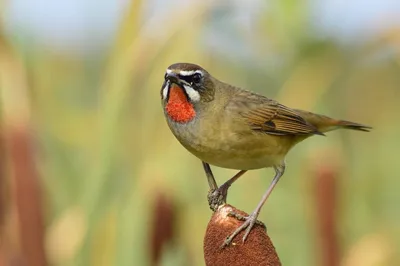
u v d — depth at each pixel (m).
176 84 9.05
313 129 10.02
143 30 10.05
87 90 14.15
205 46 12.20
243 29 12.49
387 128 16.20
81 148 12.05
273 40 12.73
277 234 12.48
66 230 10.27
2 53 9.73
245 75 13.11
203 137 9.12
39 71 12.16
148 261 10.40
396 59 14.91
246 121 9.30
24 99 9.47
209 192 8.04
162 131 11.16
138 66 9.98
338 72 12.83
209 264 6.66
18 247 9.18
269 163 9.68
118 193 10.48
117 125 9.89
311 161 10.82
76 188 11.81
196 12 10.90
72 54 14.41
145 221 10.48
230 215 6.73
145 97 11.08
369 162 14.89
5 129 9.14
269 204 12.55
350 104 14.62
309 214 10.96
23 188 9.14
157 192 10.37
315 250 10.50
